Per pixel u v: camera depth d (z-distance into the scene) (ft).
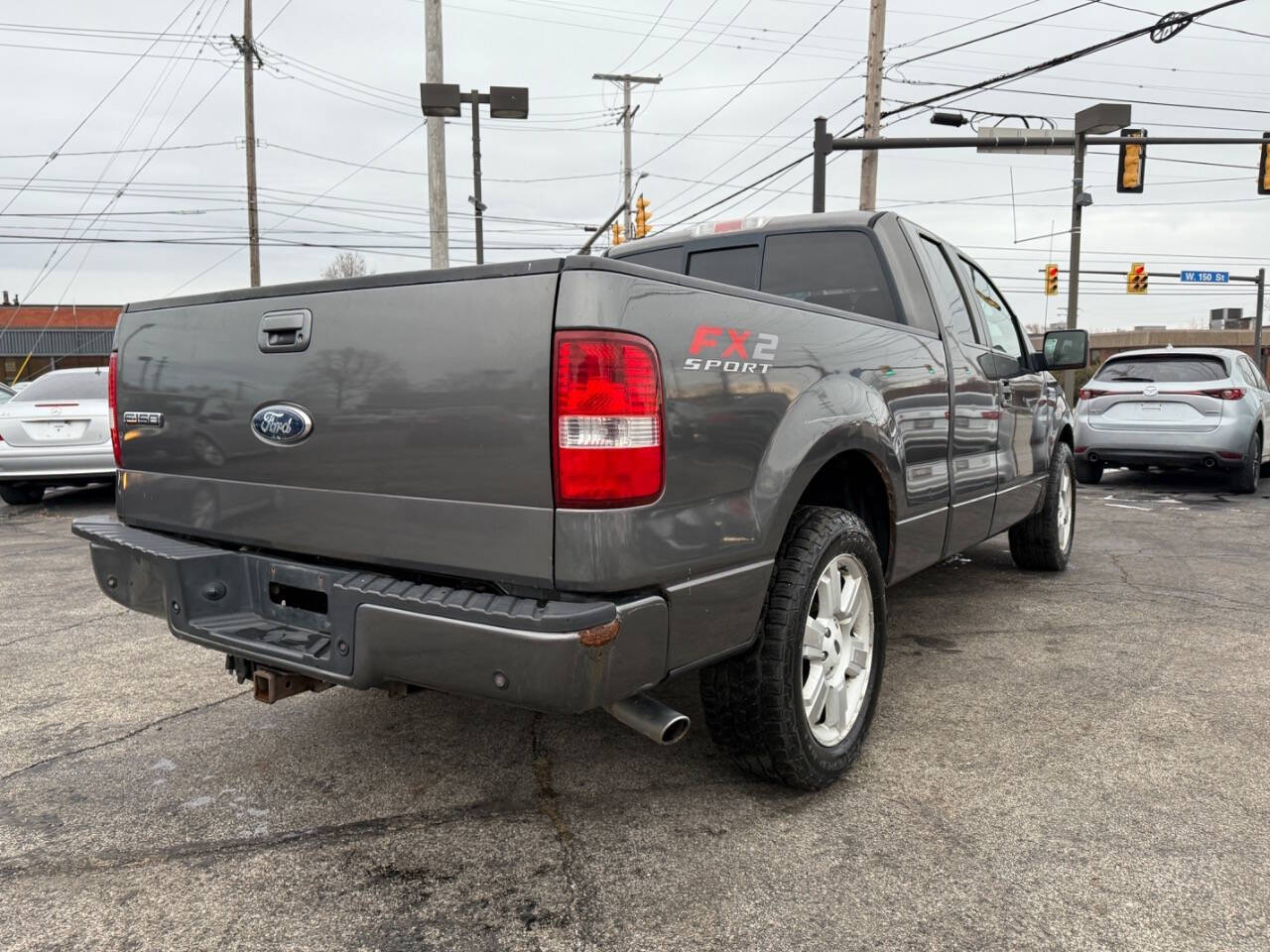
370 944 6.95
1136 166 54.24
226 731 11.18
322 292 7.93
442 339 7.20
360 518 7.85
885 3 55.21
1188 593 17.70
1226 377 32.27
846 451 9.86
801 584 8.59
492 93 51.90
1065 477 19.47
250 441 8.59
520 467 6.86
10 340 155.22
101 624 16.24
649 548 6.93
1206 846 8.23
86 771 10.09
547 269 6.72
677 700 11.98
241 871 8.00
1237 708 11.60
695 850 8.23
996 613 16.26
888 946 6.84
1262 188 53.21
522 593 7.07
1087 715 11.40
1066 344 16.38
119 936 7.08
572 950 6.84
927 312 12.51
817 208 50.34
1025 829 8.55
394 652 7.33
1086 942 6.87
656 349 6.98
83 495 35.55
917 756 10.21
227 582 9.00
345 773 9.94
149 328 9.56
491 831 8.63
